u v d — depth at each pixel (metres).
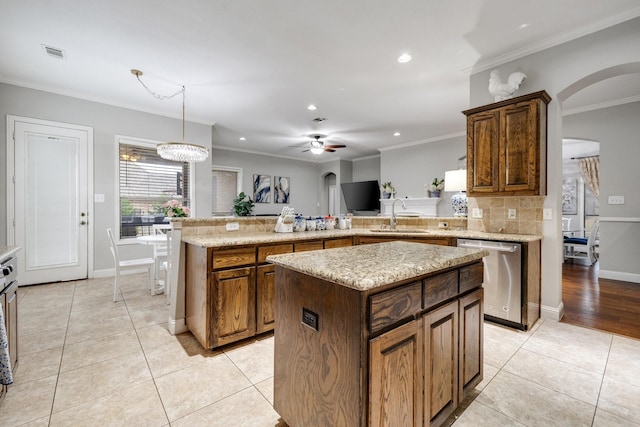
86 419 1.49
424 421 1.27
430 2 2.30
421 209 6.79
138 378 1.85
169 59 3.20
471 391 1.66
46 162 3.97
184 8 2.38
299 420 1.31
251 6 2.35
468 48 2.95
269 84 3.82
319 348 1.20
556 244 2.76
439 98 4.30
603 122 4.40
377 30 2.67
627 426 1.45
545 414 1.54
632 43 2.40
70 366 1.98
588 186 7.62
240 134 6.41
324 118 5.26
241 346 2.28
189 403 1.62
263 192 8.45
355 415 1.04
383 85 3.85
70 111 4.12
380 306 1.07
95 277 4.32
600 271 4.54
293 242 2.63
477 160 2.98
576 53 2.66
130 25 2.61
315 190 9.61
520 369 1.96
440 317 1.36
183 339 2.40
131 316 2.88
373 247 1.81
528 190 2.65
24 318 2.81
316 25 2.60
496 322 2.71
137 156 4.68
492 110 2.88
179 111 4.87
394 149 7.40
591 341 2.35
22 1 2.30
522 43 2.85
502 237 2.65
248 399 1.66
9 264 1.73
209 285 2.14
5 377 1.32
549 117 2.79
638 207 4.18
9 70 3.46
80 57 3.16
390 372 1.11
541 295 2.84
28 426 1.44
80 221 4.21
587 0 2.26
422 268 1.23
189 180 5.19
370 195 8.13
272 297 2.46
